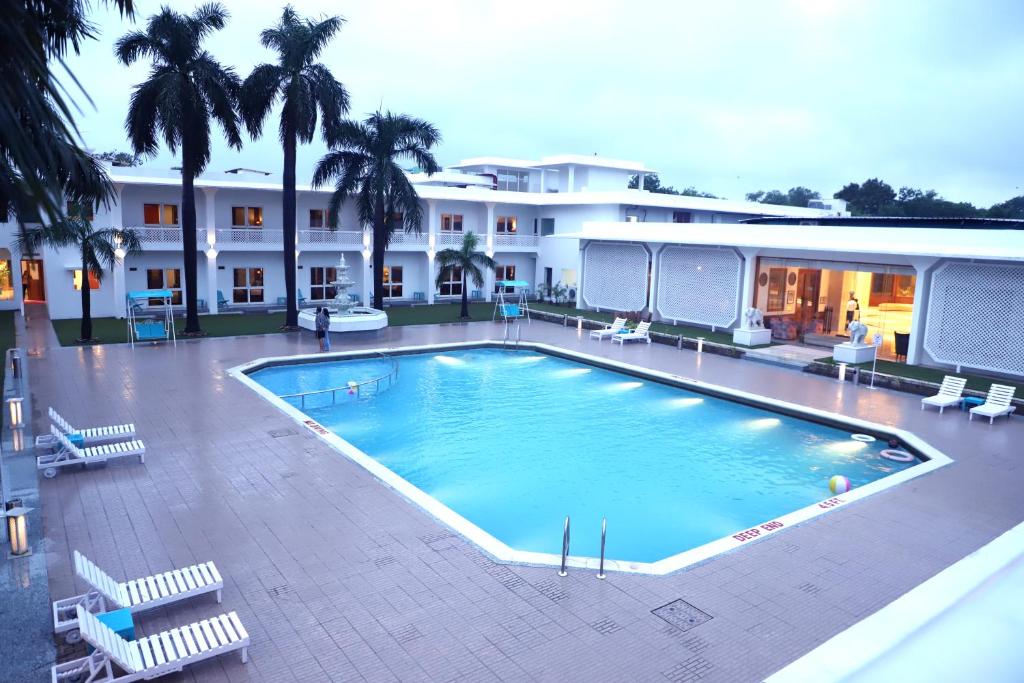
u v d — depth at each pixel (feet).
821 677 3.08
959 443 50.75
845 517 36.91
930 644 3.34
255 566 29.91
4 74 14.47
